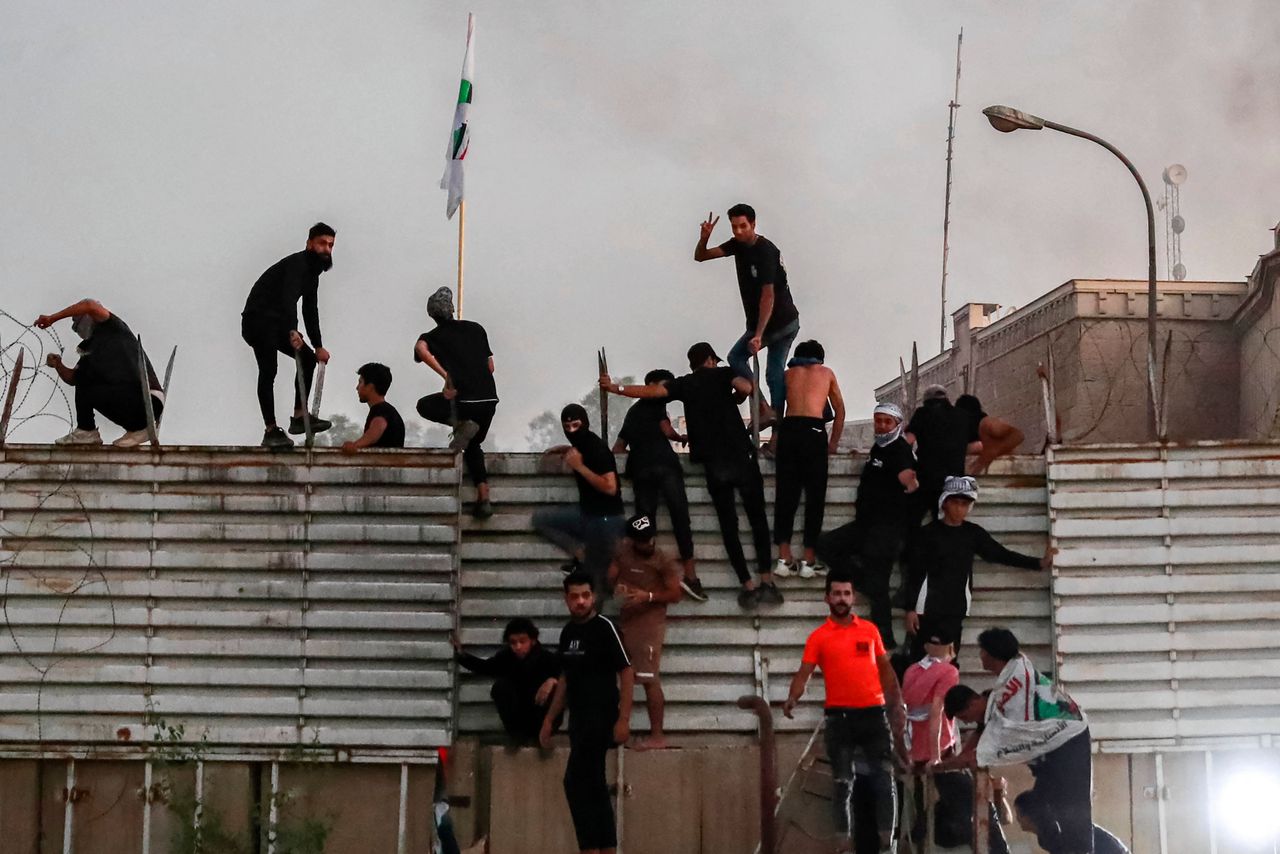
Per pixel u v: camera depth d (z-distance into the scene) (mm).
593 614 25891
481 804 28391
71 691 29141
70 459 29828
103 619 29328
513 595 29703
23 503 29641
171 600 29359
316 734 28812
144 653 29188
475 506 29938
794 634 29594
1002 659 24469
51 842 28812
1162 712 29016
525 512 30031
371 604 29203
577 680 25812
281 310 30312
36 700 29094
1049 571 29438
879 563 29203
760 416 32062
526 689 27906
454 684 29062
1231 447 29531
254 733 28859
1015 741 23984
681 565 29328
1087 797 24016
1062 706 24156
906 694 26703
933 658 26938
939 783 25547
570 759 25688
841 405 30859
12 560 29438
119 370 30797
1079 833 23891
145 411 30719
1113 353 56125
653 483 29203
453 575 29219
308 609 29234
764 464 30391
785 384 30281
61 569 29500
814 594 29703
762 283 31641
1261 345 52719
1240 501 29344
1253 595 29266
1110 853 24703
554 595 29641
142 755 28891
